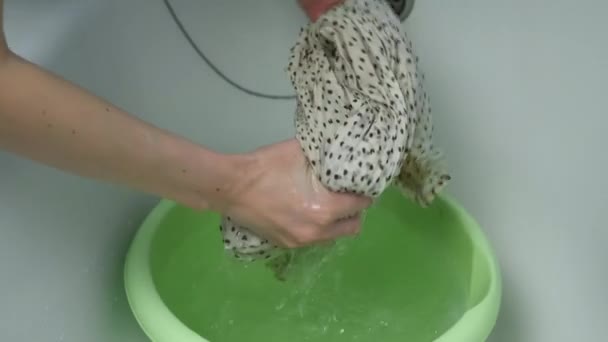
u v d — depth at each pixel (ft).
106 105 1.74
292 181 1.99
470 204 3.05
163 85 2.78
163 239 2.60
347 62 1.99
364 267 2.89
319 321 2.77
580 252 2.85
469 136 2.93
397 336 2.70
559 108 2.73
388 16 2.11
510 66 2.75
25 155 1.71
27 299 2.13
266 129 3.11
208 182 1.90
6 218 2.02
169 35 2.75
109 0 2.51
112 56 2.54
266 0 2.84
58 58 2.30
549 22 2.62
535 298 3.00
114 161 1.76
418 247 2.85
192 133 2.95
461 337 2.13
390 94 1.97
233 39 2.90
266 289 2.83
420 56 2.88
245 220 2.05
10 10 2.39
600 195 2.74
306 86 2.07
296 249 2.33
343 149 1.93
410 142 2.02
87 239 2.37
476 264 2.53
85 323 2.39
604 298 2.83
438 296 2.75
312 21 2.15
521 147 2.86
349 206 2.00
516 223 2.99
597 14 2.53
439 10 2.77
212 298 2.80
